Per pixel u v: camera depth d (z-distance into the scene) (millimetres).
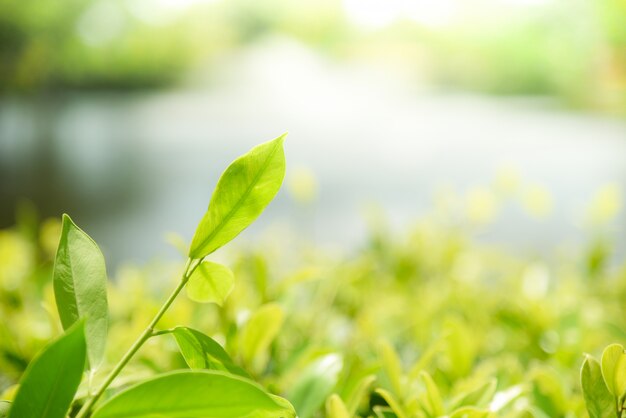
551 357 1169
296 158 15578
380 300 1646
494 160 14930
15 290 1405
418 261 1969
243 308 1158
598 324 1277
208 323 1188
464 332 1018
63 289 637
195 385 496
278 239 1954
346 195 10562
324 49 52312
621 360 631
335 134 20797
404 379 906
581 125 23734
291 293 1227
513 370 1001
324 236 7031
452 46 43281
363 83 46375
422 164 14469
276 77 47250
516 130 22125
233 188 598
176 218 8859
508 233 6828
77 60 31828
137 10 35906
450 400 843
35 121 24359
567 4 30422
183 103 32875
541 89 38562
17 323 1216
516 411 784
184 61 40094
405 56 46000
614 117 26594
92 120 25000
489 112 29625
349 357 1014
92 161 14992
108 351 1059
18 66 28672
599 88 27828
